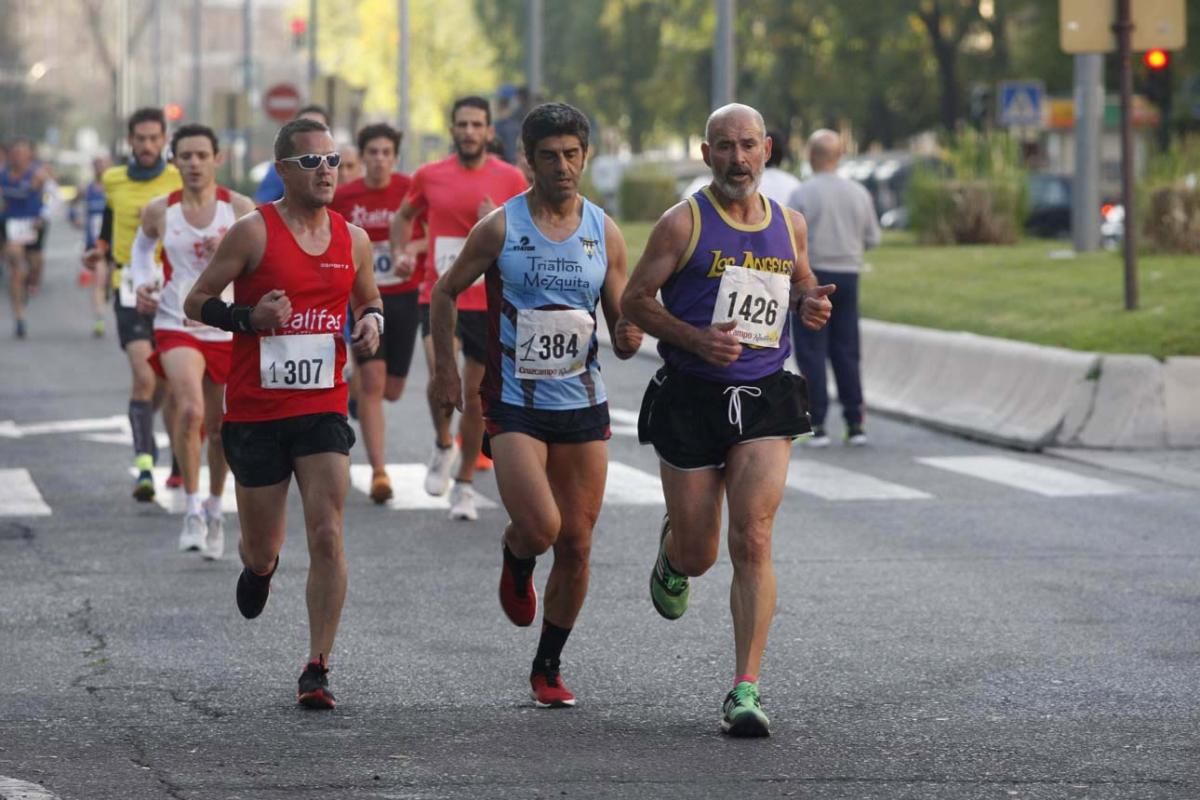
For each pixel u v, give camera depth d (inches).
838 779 709.3
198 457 1237.1
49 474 1599.4
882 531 1321.4
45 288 4185.5
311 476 858.8
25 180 2982.3
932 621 1024.9
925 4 6491.1
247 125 4665.4
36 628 1015.6
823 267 1742.1
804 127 7691.9
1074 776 713.0
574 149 829.2
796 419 821.2
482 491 1507.1
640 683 887.7
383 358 1504.7
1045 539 1285.7
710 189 827.4
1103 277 2448.3
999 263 2824.8
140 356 1460.4
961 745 763.4
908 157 6225.4
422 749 758.5
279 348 861.8
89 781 703.1
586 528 840.3
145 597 1100.5
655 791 691.4
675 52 7672.2
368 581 1146.7
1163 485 1525.6
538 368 829.2
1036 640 975.6
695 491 823.7
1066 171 6466.5
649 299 813.9
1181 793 689.6
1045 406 1765.5
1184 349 1791.3
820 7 6756.9
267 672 911.7
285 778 708.7
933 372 1974.7
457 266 843.4
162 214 1249.4
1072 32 1957.4
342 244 877.2
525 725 803.4
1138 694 855.1
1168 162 3048.7
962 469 1620.3
